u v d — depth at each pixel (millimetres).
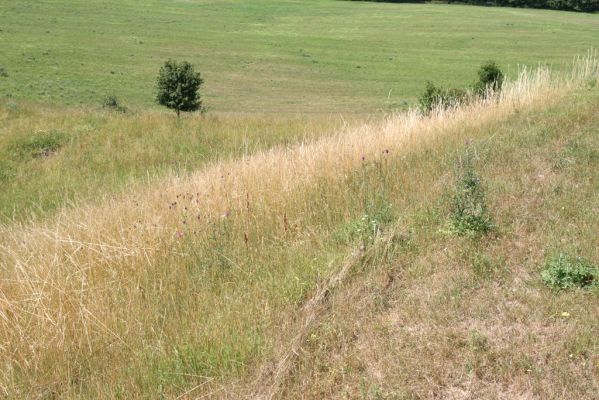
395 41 68750
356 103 39625
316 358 3824
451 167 7047
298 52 60625
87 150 16453
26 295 4797
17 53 48750
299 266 5027
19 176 14508
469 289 4391
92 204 8891
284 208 6285
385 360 3744
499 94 11797
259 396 3543
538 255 4770
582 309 3975
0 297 4832
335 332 4082
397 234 5344
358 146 8109
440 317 4086
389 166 7355
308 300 4527
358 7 98500
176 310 4469
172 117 20703
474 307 4160
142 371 3846
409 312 4199
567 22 82875
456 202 5527
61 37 58188
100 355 4117
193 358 3918
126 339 4223
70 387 3768
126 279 5016
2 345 4137
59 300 4555
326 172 7180
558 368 3490
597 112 8750
